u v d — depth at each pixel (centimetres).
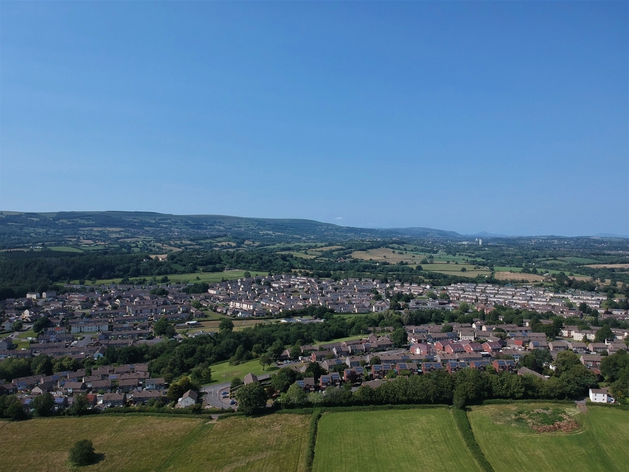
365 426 16800
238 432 16525
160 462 14575
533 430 16325
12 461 14788
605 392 18950
